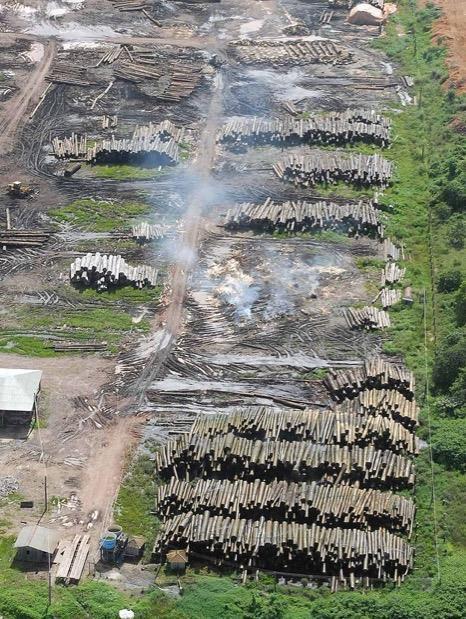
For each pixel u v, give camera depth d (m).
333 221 60.94
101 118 72.88
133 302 55.59
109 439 46.94
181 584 39.50
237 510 41.53
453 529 41.62
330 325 53.50
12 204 63.62
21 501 43.50
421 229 61.12
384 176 65.00
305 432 45.44
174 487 42.97
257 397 49.16
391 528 41.53
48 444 46.69
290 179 65.25
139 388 49.91
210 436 45.38
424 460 44.81
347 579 39.56
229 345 52.47
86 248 59.78
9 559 40.66
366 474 43.25
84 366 51.44
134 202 63.78
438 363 49.12
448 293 55.19
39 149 69.31
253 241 60.12
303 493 41.91
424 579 39.47
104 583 39.47
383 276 56.75
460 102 71.94
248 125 70.44
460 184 62.16
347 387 48.75
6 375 48.62
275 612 37.88
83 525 42.41
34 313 55.03
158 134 69.56
